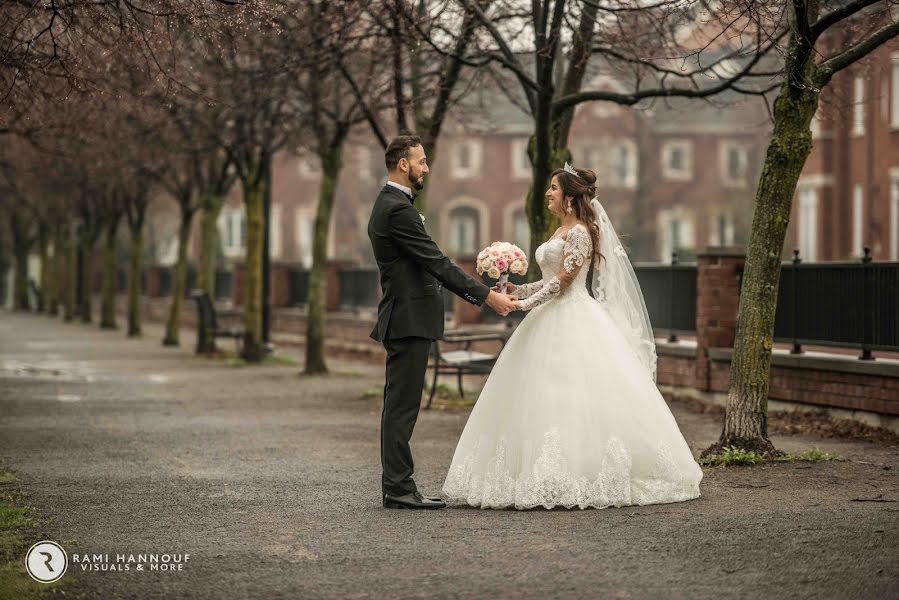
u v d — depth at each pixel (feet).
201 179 131.95
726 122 280.92
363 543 30.48
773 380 58.49
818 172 178.81
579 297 36.42
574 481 34.30
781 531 30.50
